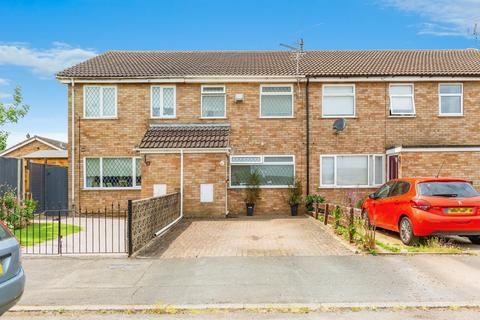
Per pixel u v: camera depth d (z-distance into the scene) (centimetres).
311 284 711
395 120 1817
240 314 587
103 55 2238
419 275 760
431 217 966
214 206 1638
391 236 1170
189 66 1989
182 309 605
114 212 1817
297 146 1825
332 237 1151
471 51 2294
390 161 1789
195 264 852
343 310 598
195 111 1838
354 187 1806
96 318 579
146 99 1836
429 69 1866
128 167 1836
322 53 2280
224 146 1631
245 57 2205
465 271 786
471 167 1622
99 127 1834
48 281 743
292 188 1788
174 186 1636
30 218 1397
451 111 1827
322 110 1830
